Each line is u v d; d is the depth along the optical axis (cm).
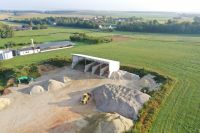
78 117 3244
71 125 3052
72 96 3959
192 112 3272
